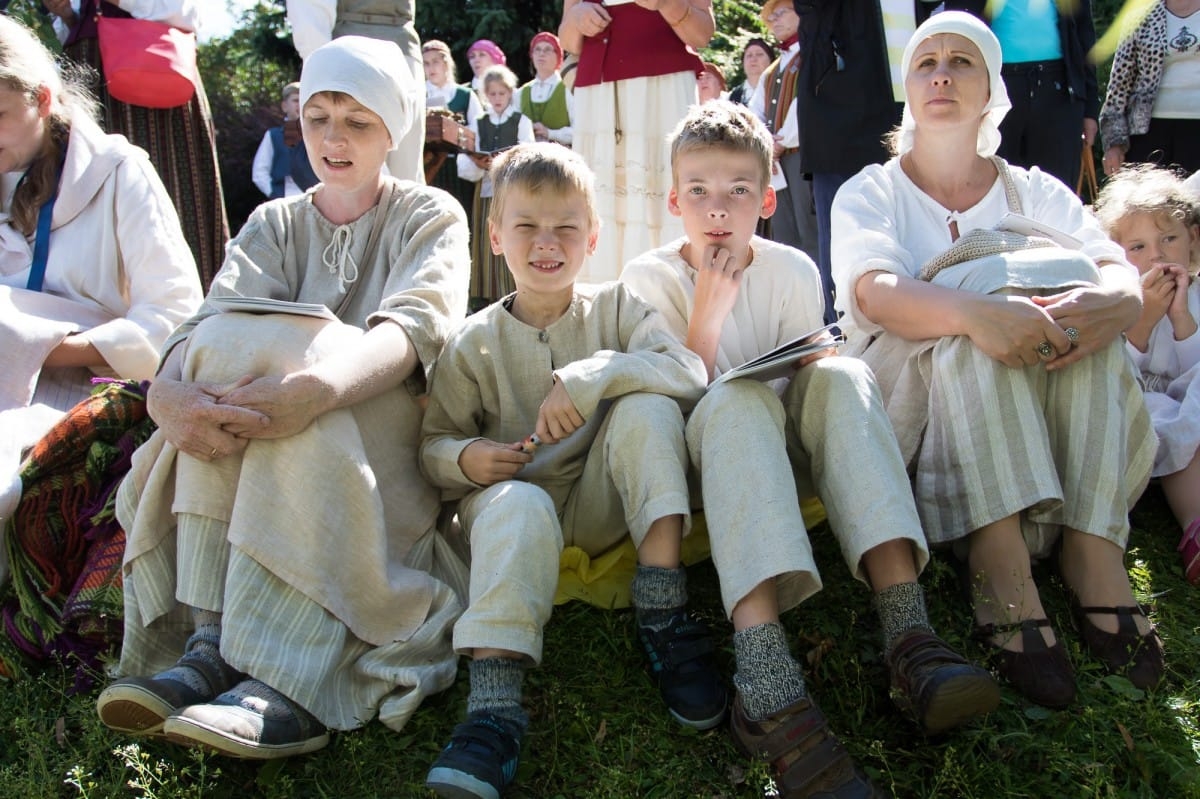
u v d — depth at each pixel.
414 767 2.25
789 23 6.31
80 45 4.59
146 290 3.26
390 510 2.56
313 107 2.83
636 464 2.38
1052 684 2.35
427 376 2.64
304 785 2.23
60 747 2.38
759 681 2.13
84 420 2.71
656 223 4.90
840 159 4.55
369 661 2.37
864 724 2.34
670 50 4.79
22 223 3.25
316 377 2.31
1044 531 2.68
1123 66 5.27
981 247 2.80
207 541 2.31
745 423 2.30
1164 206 3.44
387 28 4.89
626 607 2.64
